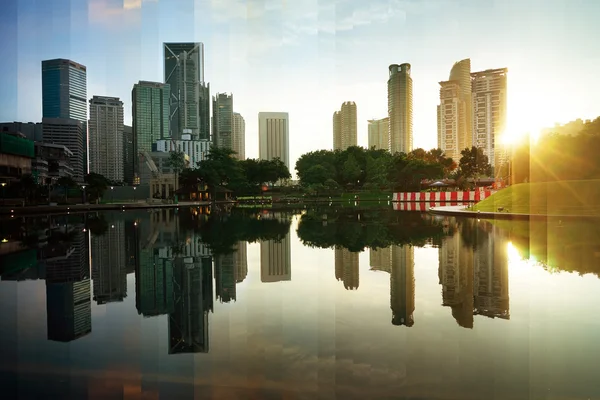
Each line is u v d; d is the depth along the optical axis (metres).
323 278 6.68
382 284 6.19
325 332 4.10
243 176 72.62
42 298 5.70
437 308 4.89
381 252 9.29
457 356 3.46
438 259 8.28
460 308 4.89
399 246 10.21
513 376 3.10
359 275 6.85
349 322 4.41
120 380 3.17
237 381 3.10
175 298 5.57
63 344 3.93
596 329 4.12
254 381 3.09
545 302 5.11
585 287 5.86
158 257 9.06
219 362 3.45
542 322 4.34
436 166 68.12
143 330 4.29
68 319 4.72
